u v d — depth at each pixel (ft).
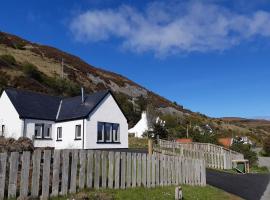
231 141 167.43
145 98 289.94
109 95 108.06
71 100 116.37
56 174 31.09
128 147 122.62
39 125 103.50
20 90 109.60
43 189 29.86
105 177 35.76
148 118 191.42
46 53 295.07
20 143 39.27
